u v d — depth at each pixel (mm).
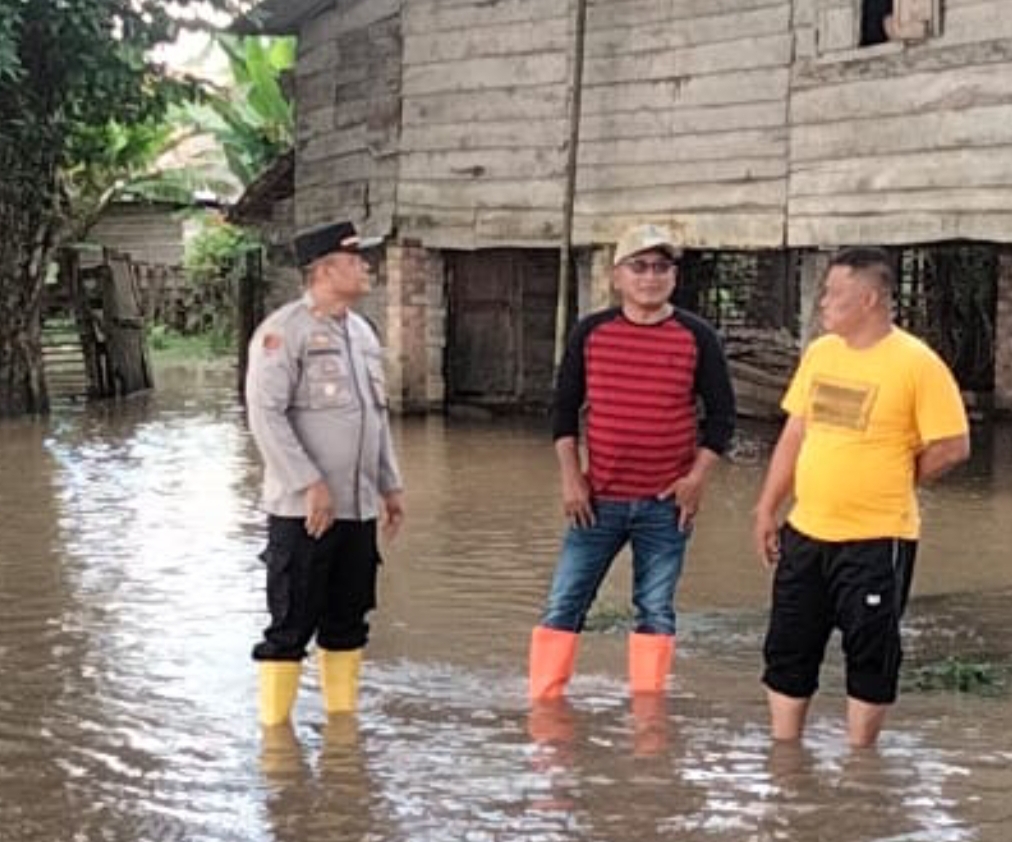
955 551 11656
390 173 22594
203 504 14000
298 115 25812
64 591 10086
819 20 17156
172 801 5836
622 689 7531
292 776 6109
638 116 19453
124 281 26641
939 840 5285
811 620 6375
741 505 13742
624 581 10398
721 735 6637
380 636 8805
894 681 6316
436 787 5941
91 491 14875
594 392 7207
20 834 5512
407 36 22203
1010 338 20312
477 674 7883
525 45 20891
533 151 20906
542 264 23094
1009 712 7059
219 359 34938
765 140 17922
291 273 27281
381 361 7008
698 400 7297
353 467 6770
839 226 16969
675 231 19000
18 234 23000
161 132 35781
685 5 18781
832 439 6188
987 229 15289
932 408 6113
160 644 8570
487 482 15344
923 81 15922
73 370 27719
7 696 7445
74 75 23188
